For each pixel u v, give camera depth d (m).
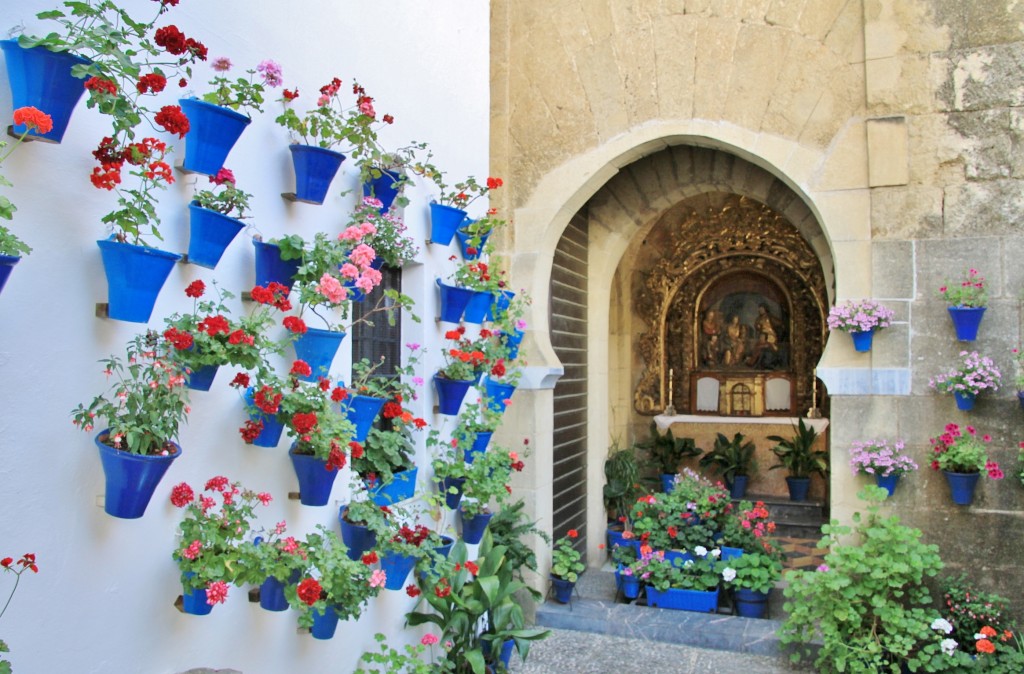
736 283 9.78
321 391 3.17
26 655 2.28
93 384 2.48
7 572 2.21
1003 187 4.94
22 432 2.27
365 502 3.78
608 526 7.55
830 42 5.35
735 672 4.96
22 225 2.27
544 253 6.08
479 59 5.53
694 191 6.96
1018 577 4.84
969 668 4.52
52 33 2.15
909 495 5.07
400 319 4.63
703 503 6.23
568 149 6.02
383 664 4.08
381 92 4.21
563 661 5.16
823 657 4.83
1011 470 4.88
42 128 2.04
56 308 2.37
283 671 3.39
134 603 2.64
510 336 5.25
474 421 4.96
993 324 4.94
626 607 5.88
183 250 2.84
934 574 4.71
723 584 5.93
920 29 5.10
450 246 4.94
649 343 9.64
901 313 5.11
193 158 2.77
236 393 3.12
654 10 5.79
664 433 9.44
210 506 2.81
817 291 9.09
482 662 4.30
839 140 5.30
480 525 4.92
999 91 4.96
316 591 2.84
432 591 4.36
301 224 3.54
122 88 2.42
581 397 7.12
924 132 5.09
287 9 3.46
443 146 4.93
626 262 9.64
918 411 5.07
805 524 8.16
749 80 5.55
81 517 2.44
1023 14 4.92
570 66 6.03
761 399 9.48
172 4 2.46
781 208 6.58
